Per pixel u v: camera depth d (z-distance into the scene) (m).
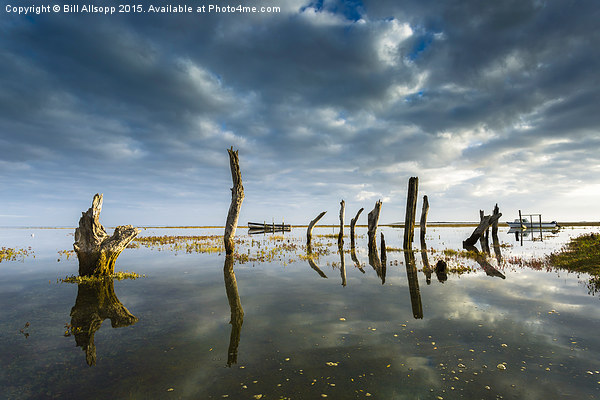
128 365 4.75
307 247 25.86
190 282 11.27
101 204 13.02
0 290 10.09
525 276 11.90
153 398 3.84
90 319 7.07
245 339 5.77
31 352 5.25
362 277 12.16
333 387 4.07
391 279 11.68
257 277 12.24
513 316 6.94
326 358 4.93
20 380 4.32
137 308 7.95
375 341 5.61
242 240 34.19
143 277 12.29
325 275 12.66
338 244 28.50
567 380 4.22
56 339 5.84
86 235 12.41
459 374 4.41
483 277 11.84
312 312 7.45
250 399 3.79
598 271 12.19
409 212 24.69
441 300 8.43
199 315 7.30
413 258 18.09
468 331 6.05
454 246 26.33
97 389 4.08
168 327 6.47
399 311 7.47
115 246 12.55
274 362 4.81
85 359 4.98
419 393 3.92
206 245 27.38
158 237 39.88
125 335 6.04
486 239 25.52
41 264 16.02
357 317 7.03
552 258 16.25
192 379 4.31
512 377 4.31
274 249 23.56
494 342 5.50
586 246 18.09
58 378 4.38
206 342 5.64
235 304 8.26
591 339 5.59
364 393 3.93
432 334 5.91
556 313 7.12
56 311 7.72
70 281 11.52
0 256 18.94
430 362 4.78
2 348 5.43
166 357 5.02
